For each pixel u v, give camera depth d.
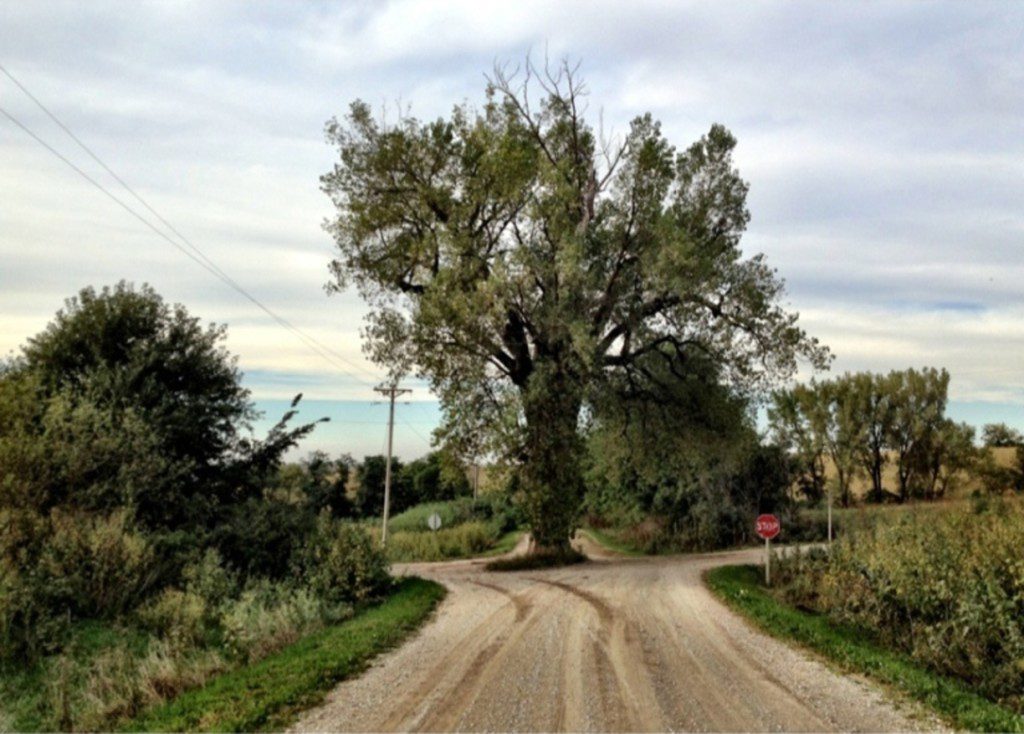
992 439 54.09
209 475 23.30
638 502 48.16
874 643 13.17
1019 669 10.63
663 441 35.38
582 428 33.78
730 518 43.59
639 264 29.84
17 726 10.16
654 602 16.78
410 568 33.22
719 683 10.05
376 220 30.05
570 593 18.38
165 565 17.61
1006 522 15.52
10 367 21.69
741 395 33.50
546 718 8.49
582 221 31.20
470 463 28.80
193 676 10.85
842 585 15.89
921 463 48.97
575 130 32.12
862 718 8.68
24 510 16.72
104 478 19.08
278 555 20.20
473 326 26.80
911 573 13.95
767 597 17.94
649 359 34.28
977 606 11.65
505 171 28.23
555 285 28.75
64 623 14.37
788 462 45.50
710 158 32.28
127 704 9.99
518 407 28.16
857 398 50.34
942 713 8.90
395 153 29.22
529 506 29.25
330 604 17.59
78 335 22.42
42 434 18.89
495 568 28.58
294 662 11.13
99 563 15.82
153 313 23.41
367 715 8.68
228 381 24.05
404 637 13.41
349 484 72.12
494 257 28.00
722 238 32.78
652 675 10.38
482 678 10.24
